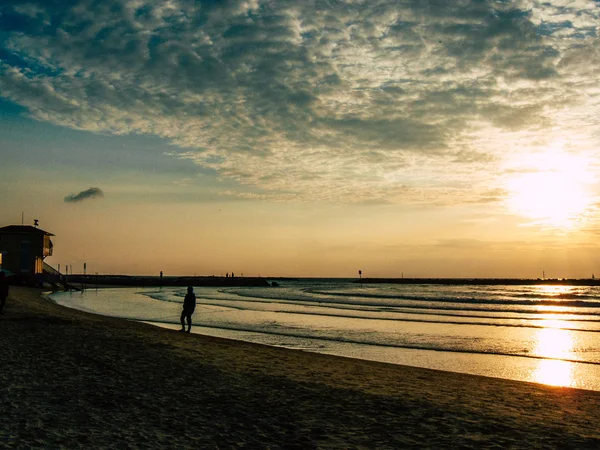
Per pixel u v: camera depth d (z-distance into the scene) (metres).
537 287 138.25
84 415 7.16
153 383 9.62
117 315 32.66
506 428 7.60
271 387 9.97
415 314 36.53
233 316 33.47
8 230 56.53
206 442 6.32
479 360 17.53
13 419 6.71
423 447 6.53
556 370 15.81
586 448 6.69
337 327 27.14
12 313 20.73
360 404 8.87
